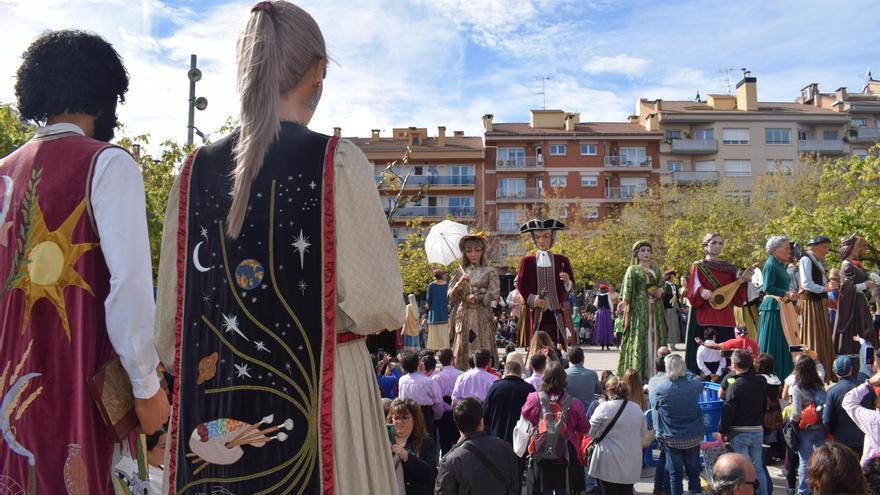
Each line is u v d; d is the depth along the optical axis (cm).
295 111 254
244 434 229
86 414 235
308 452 224
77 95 263
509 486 579
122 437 241
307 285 233
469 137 7788
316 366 228
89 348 238
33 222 242
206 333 240
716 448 795
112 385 239
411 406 667
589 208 6669
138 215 244
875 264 2628
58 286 238
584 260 5525
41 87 262
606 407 751
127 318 233
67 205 242
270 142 242
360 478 226
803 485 802
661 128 7544
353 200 237
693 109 7775
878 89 8938
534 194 7038
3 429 231
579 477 754
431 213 7062
